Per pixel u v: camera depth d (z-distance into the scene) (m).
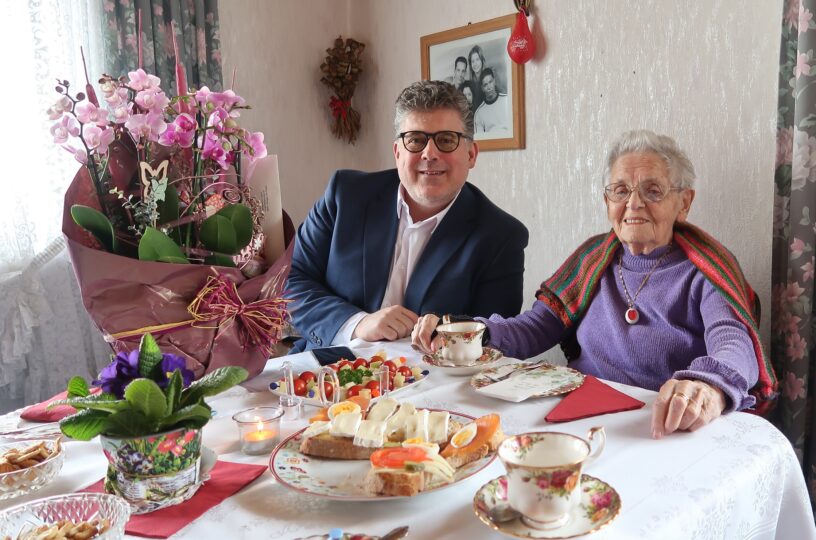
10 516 0.73
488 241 1.86
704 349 1.49
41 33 2.45
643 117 2.27
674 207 1.55
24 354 2.47
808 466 1.83
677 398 1.01
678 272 1.53
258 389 1.25
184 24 2.79
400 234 1.97
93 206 1.11
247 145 1.19
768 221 1.97
